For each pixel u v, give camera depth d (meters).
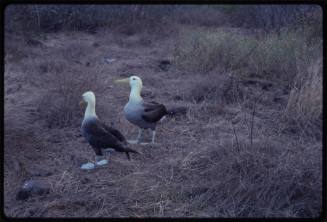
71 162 5.77
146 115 6.11
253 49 9.03
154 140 6.39
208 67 9.08
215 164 5.36
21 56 10.25
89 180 5.27
